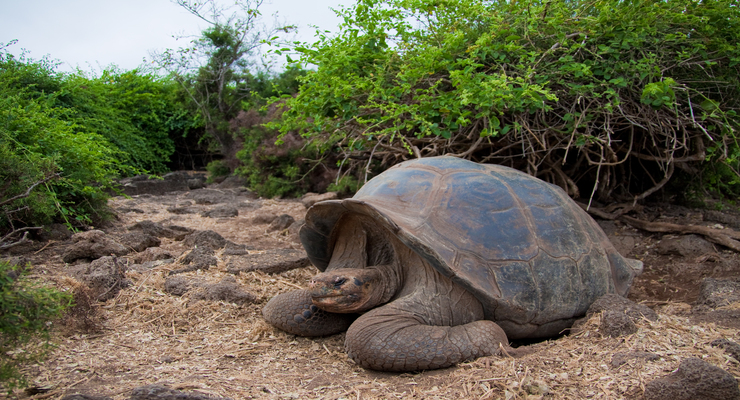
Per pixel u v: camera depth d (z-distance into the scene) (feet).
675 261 13.37
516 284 7.70
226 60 38.81
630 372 6.14
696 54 12.23
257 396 6.16
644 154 14.49
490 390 6.00
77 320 8.38
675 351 6.62
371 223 8.38
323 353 8.18
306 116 13.26
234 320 9.48
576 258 8.55
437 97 11.82
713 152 13.07
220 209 22.03
